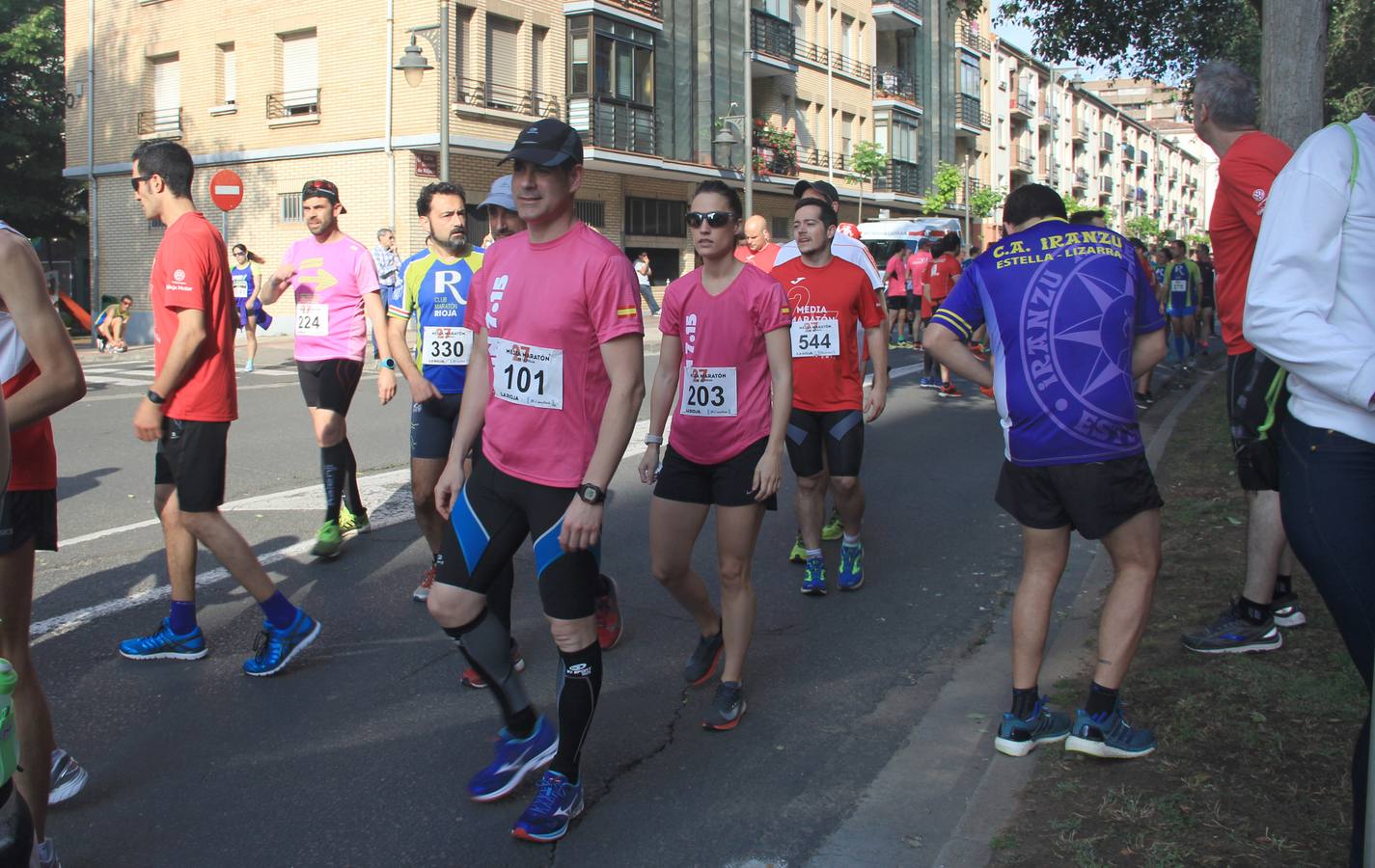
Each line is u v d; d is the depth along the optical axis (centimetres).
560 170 311
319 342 593
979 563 621
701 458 400
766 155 3375
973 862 296
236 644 477
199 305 407
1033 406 343
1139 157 8756
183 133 2653
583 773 367
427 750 380
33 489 288
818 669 462
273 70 2477
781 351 394
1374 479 246
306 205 585
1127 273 344
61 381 273
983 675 447
